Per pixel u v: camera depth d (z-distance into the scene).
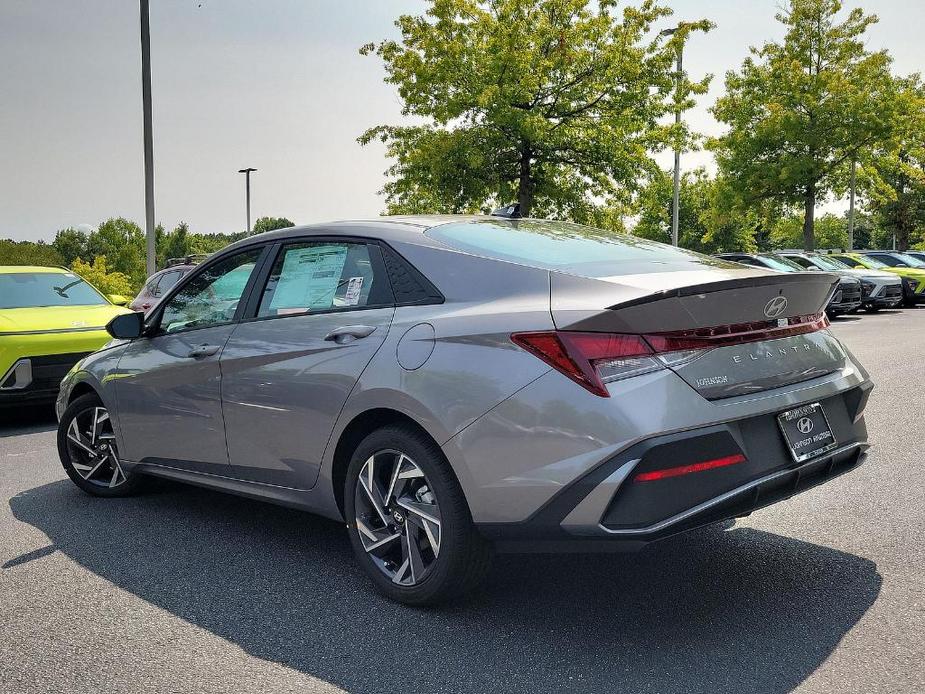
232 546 4.18
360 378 3.37
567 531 2.81
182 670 2.84
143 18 18.03
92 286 9.64
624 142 20.36
